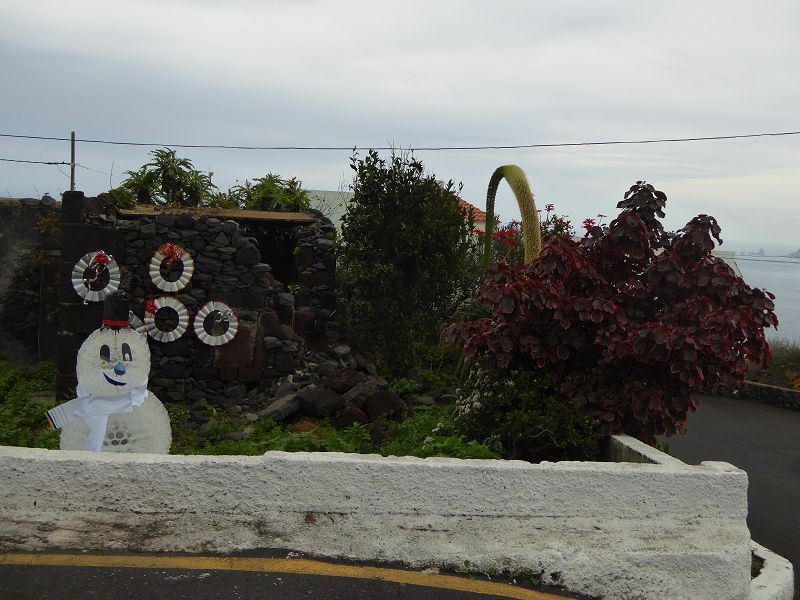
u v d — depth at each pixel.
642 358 6.13
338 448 7.30
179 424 12.12
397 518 4.57
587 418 6.32
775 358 19.78
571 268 6.72
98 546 4.30
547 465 4.73
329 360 13.74
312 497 4.55
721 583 4.56
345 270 15.11
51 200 17.09
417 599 4.16
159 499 4.48
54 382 15.23
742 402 18.48
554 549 4.50
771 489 10.10
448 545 4.50
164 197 16.66
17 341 16.92
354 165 14.43
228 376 13.24
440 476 4.59
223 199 16.94
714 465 4.95
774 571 5.34
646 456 5.49
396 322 13.98
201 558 4.30
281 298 13.84
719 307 6.56
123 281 13.12
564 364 6.75
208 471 4.50
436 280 14.31
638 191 7.20
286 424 11.77
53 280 16.80
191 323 13.23
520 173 13.14
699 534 4.66
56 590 3.95
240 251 13.39
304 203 17.25
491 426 6.86
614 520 4.69
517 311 6.38
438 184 14.66
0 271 16.84
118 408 6.27
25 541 4.27
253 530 4.47
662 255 6.65
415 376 13.53
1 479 4.39
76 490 4.44
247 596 4.03
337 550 4.45
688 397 6.38
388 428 10.30
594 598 4.46
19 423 9.99
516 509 4.64
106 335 6.32
